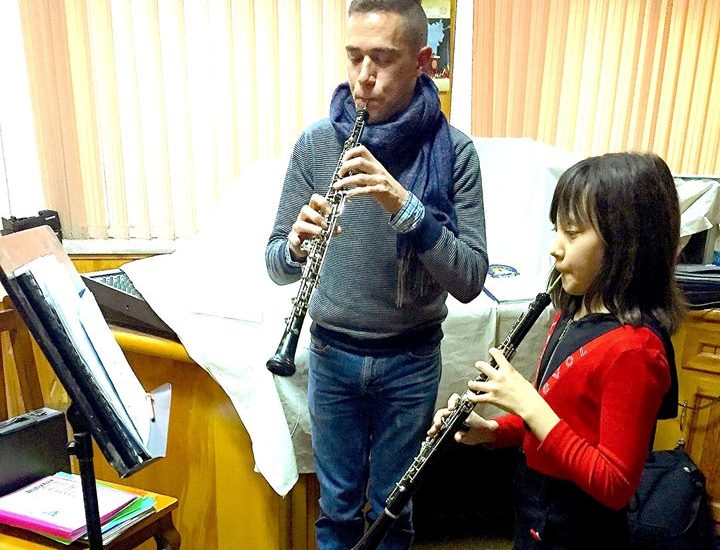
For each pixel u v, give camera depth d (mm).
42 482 1312
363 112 1113
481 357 1674
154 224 2305
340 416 1242
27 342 1593
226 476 1590
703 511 1650
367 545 1109
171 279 1751
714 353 1758
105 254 2229
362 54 1076
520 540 1096
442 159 1140
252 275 1877
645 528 1585
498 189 2055
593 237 914
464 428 1079
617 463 865
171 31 2135
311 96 2277
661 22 2361
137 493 1302
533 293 1725
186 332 1493
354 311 1166
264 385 1426
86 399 909
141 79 2166
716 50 2434
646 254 898
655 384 878
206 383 1544
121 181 2227
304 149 1232
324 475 1297
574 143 2443
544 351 1065
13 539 1169
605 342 908
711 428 1804
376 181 1022
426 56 1134
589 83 2387
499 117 2375
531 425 915
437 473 2088
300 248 1124
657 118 2479
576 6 2293
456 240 1113
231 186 2129
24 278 873
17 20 2066
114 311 1625
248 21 2160
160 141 2217
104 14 2080
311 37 2221
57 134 2160
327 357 1219
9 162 2166
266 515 1583
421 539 1880
